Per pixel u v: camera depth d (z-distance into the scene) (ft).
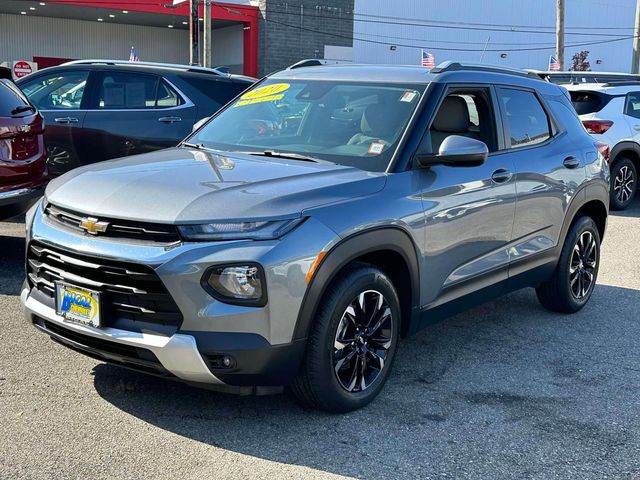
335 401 12.55
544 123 18.39
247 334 11.16
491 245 15.85
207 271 10.98
